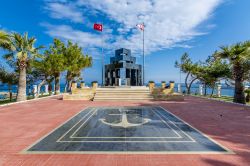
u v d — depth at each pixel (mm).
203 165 5781
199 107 18672
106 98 25172
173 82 27562
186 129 10156
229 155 6559
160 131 9742
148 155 6555
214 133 9344
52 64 33406
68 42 37906
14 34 24406
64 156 6504
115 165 5797
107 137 8703
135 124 11414
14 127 10688
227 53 22031
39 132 9633
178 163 5930
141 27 37406
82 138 8570
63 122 11992
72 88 27609
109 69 41125
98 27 38812
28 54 25250
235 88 22391
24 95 24766
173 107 18750
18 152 6902
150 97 25500
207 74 35906
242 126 10820
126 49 40062
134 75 40781
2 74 31531
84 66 40688
